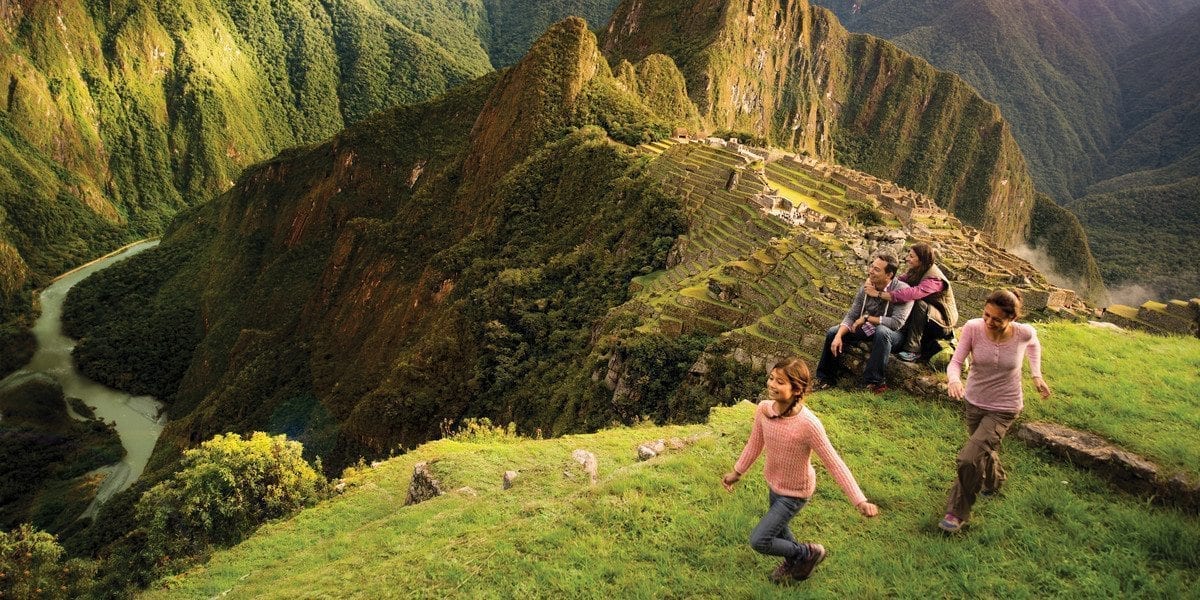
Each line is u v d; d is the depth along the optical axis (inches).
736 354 1040.8
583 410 1427.2
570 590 358.6
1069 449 418.6
